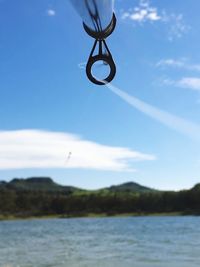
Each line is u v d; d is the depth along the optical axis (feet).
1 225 414.41
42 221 515.09
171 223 350.02
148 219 473.26
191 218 461.78
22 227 357.61
